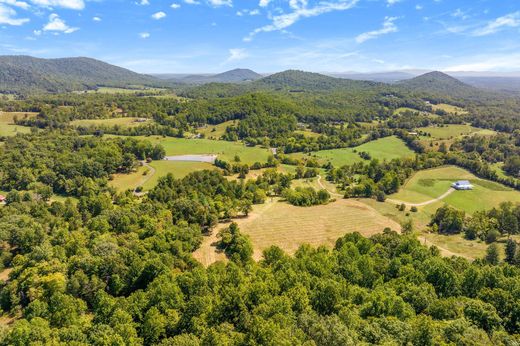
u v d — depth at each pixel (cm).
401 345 4766
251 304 6338
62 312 6500
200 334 5834
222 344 5153
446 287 7606
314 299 6581
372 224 13375
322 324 5122
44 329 5756
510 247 10644
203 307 6319
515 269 8281
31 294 7275
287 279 7112
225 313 6338
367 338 4941
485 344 4747
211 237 11462
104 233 10556
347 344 4556
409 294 6881
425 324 4928
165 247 9431
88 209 13762
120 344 5356
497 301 6581
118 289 7856
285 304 5994
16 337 5494
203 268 8369
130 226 11119
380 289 7088
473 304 6181
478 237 12569
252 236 11844
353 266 8094
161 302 6494
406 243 9869
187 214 12400
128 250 8750
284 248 11150
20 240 10256
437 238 12588
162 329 5991
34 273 7725
